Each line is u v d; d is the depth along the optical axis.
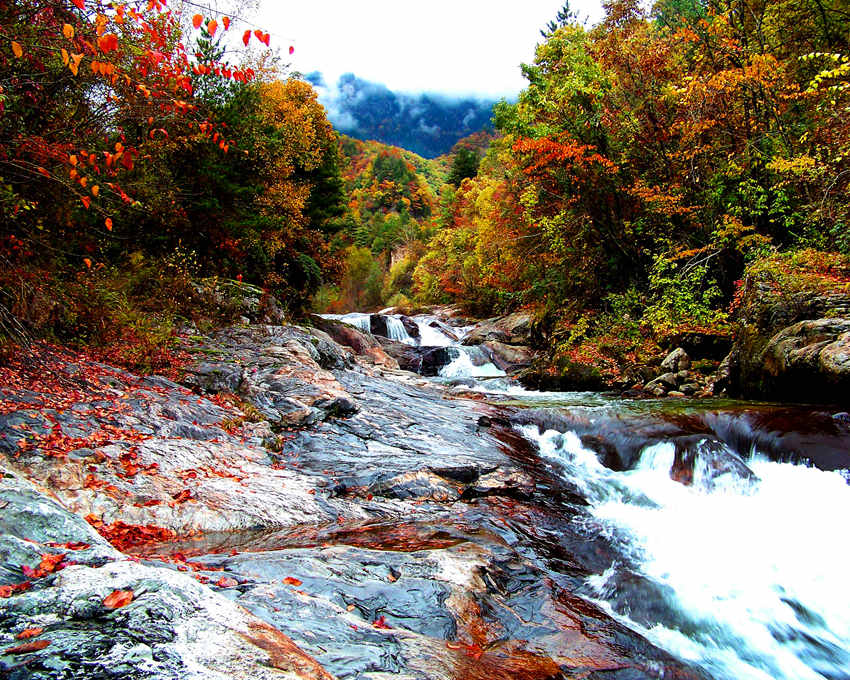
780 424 7.47
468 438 8.66
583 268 17.06
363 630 2.66
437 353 19.97
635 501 6.70
